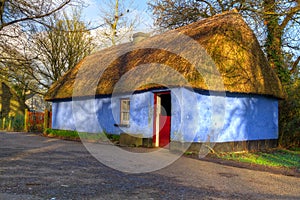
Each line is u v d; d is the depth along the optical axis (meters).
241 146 11.85
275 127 13.75
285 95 13.82
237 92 11.50
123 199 4.54
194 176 6.62
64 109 18.31
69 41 27.06
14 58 10.02
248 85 11.77
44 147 11.39
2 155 8.80
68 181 5.63
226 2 18.31
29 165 7.19
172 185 5.63
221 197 4.91
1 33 9.50
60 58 27.36
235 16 13.37
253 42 13.20
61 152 9.88
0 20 8.83
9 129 24.59
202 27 13.50
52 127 19.44
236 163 8.88
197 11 20.55
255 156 10.74
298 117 13.91
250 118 12.33
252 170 7.78
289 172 7.79
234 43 12.17
